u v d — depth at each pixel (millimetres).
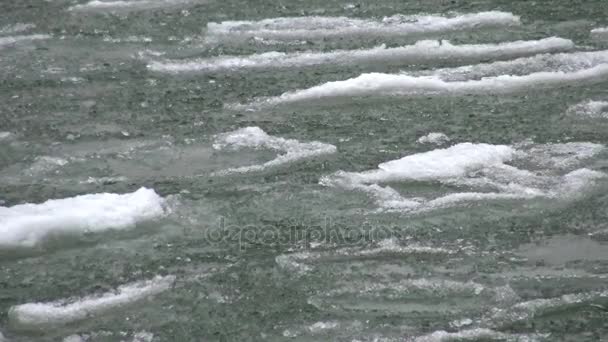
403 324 12992
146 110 18953
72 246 14891
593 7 23500
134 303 13500
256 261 14359
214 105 19125
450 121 18344
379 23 22672
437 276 14000
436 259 14383
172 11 23719
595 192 15945
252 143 17641
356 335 12781
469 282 13844
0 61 21062
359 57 20984
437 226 15156
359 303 13430
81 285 13891
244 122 18422
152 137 17969
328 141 17656
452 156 16938
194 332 12852
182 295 13625
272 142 17672
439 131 17938
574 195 15867
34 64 20906
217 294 13633
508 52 21062
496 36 21891
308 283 13859
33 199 15977
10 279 14102
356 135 17859
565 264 14258
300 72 20406
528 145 17406
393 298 13531
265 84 19938
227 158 17219
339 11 23438
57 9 23969
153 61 21016
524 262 14320
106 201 15648
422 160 16844
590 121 18281
